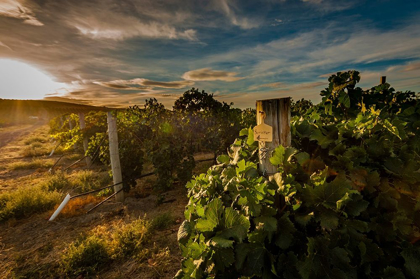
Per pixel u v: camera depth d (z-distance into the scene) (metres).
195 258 1.44
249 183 1.55
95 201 5.59
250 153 2.22
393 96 3.46
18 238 4.09
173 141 6.16
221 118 8.32
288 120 1.69
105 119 10.15
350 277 1.43
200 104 9.47
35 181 7.61
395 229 1.55
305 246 1.51
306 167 1.81
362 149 1.80
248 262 1.41
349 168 1.71
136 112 7.37
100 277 2.99
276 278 1.48
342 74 3.27
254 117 8.47
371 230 1.67
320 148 2.00
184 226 1.92
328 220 1.47
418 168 1.78
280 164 1.67
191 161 6.32
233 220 1.42
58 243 3.87
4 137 22.41
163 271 3.04
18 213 4.91
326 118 3.31
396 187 1.71
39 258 3.46
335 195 1.53
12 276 3.05
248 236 1.44
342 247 1.48
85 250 3.31
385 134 1.95
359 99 3.20
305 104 9.29
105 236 3.89
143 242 3.68
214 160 7.80
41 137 20.53
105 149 6.99
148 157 5.88
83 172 7.73
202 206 1.76
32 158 11.66
